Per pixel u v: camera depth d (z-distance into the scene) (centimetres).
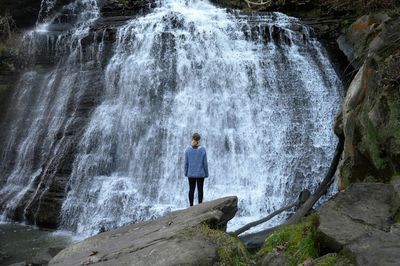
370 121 709
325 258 420
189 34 1727
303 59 1692
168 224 673
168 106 1571
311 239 465
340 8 1842
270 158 1434
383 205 476
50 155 1517
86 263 593
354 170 758
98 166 1445
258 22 1834
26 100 1842
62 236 1212
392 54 770
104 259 595
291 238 492
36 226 1343
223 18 1897
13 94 1919
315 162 1395
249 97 1592
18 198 1448
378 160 682
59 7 2317
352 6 1809
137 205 1316
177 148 1490
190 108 1573
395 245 401
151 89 1603
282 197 1331
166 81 1625
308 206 813
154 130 1522
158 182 1417
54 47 1942
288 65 1670
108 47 1764
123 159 1488
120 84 1648
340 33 1769
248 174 1424
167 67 1650
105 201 1337
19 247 1085
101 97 1644
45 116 1683
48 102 1739
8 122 1808
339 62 1692
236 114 1559
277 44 1739
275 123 1526
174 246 558
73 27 2103
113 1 2080
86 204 1339
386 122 681
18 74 1988
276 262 478
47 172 1462
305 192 876
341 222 456
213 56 1686
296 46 1745
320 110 1564
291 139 1480
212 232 588
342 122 918
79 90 1683
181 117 1556
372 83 765
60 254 713
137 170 1458
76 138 1502
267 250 516
